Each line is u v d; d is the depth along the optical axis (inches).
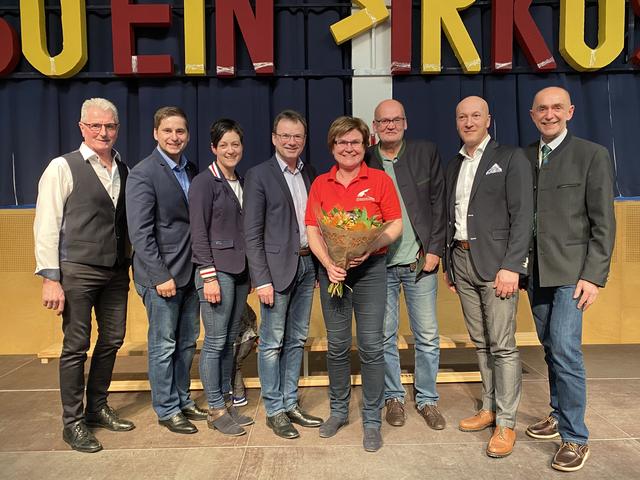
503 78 149.9
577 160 80.7
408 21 144.9
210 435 95.1
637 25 149.4
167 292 90.4
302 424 98.2
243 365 138.4
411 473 81.0
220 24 144.0
